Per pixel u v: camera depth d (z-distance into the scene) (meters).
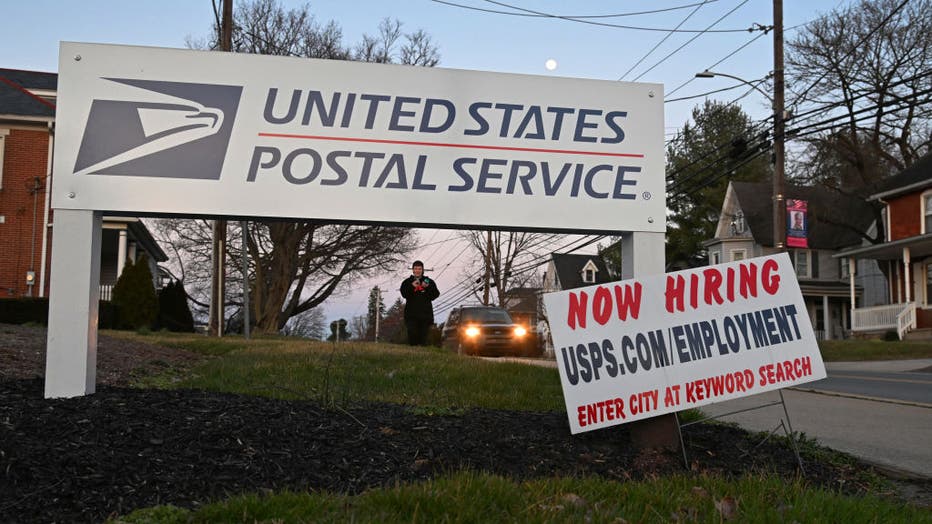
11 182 26.19
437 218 6.71
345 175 6.64
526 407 7.53
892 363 23.62
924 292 34.75
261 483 4.52
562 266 67.19
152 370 9.10
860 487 5.31
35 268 26.06
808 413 9.43
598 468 5.27
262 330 37.75
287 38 38.16
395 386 8.38
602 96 6.99
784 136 22.11
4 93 26.84
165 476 4.44
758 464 5.57
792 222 23.33
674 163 57.03
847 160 38.97
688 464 5.46
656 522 3.87
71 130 6.38
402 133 6.73
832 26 37.25
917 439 7.46
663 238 6.98
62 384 6.06
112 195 6.37
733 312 5.86
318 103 6.65
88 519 3.88
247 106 6.59
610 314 5.76
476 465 5.12
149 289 26.08
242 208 6.53
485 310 23.78
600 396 5.65
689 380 5.74
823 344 29.25
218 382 8.15
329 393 6.88
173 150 6.48
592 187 6.91
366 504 3.95
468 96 6.82
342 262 41.25
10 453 4.39
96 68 6.45
